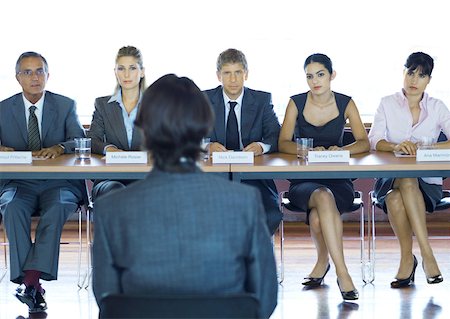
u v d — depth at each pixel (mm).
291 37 6949
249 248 2146
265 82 6984
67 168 4293
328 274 5336
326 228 4598
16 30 6859
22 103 5000
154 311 1971
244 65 4922
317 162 4438
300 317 4398
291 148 4895
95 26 6902
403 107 5176
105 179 4672
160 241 2070
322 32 6953
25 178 4301
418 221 4766
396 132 5176
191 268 2068
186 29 6914
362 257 5125
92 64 6930
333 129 5035
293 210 4957
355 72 6992
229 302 1972
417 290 4934
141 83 4973
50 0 6859
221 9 6906
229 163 4383
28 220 4539
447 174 4332
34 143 4984
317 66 4906
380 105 5227
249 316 1984
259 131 5043
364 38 6957
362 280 5133
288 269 5469
